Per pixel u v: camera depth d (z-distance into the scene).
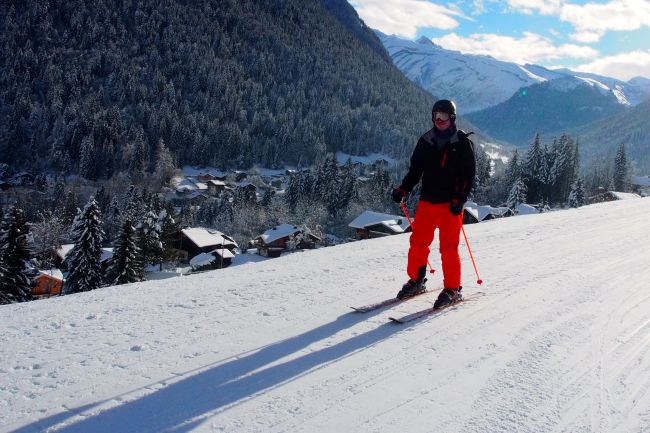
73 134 106.00
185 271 41.28
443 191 4.39
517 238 8.53
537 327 3.86
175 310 4.41
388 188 79.06
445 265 4.46
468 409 2.58
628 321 3.99
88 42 166.25
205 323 4.01
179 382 2.90
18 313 4.38
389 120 171.12
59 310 4.47
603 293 4.88
